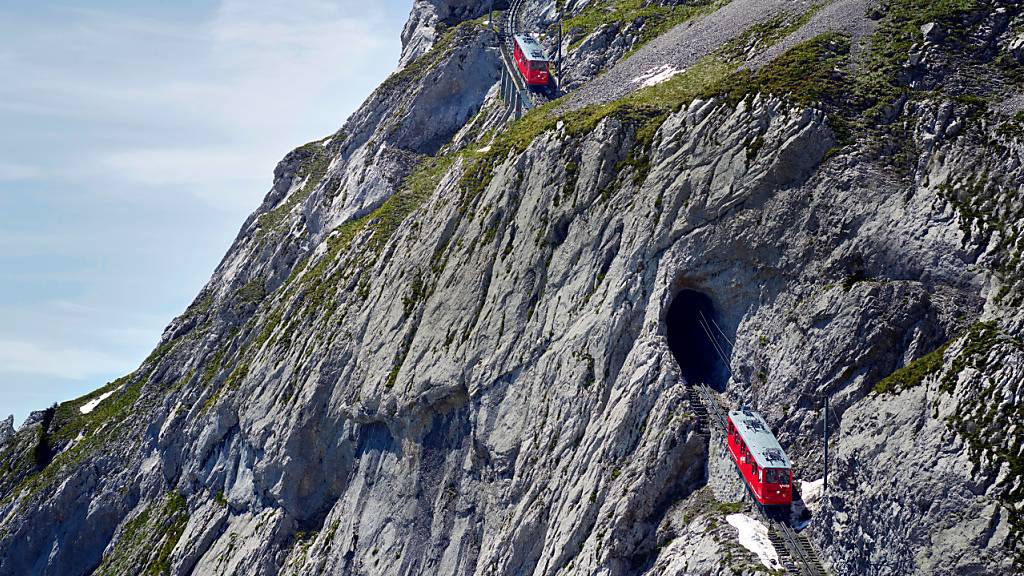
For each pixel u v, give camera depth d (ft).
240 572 320.50
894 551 180.65
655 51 338.95
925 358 194.80
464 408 274.36
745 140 241.35
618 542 219.00
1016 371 178.40
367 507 291.99
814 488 206.49
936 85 238.68
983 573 168.25
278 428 331.57
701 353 242.17
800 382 217.77
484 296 281.54
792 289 226.38
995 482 171.83
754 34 301.84
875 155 229.04
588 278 257.55
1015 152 210.79
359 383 309.42
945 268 208.74
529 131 310.24
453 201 308.40
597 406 240.12
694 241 240.12
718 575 194.39
